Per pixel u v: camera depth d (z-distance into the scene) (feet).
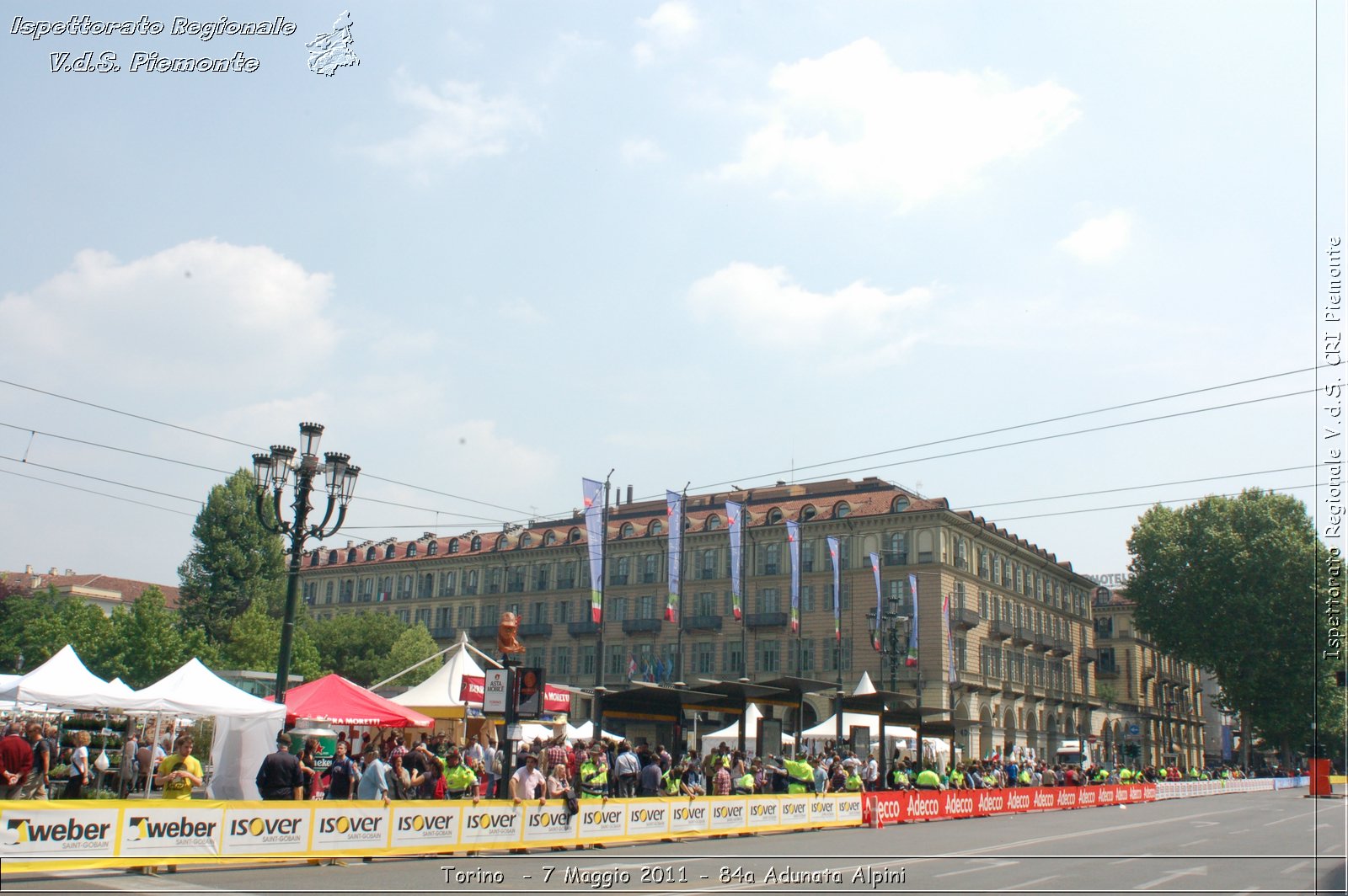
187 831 47.21
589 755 76.38
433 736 94.63
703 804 74.90
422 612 303.48
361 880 45.85
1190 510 251.19
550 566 279.90
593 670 262.88
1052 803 131.03
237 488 227.81
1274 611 232.73
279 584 231.71
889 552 230.07
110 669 199.31
